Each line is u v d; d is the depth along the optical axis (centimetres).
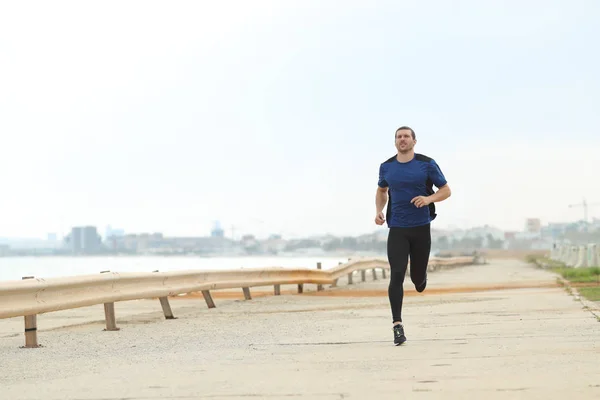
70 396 705
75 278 1281
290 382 754
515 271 5156
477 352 958
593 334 1139
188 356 989
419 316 1535
